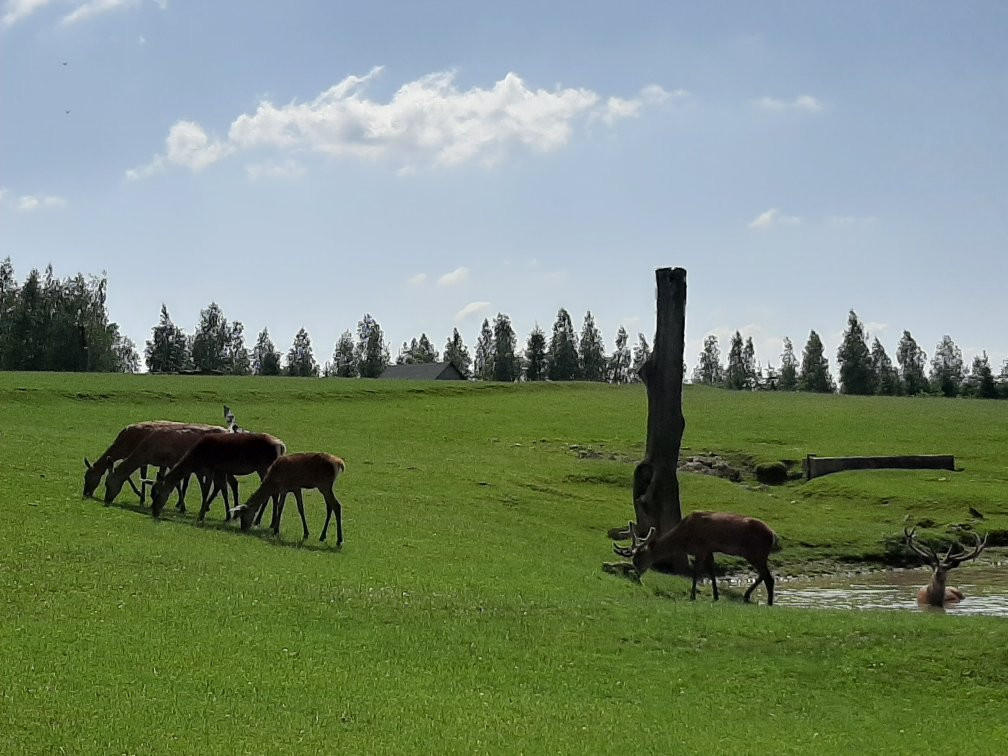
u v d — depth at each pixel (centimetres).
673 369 2773
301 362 14788
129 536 1992
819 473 4416
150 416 4809
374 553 2178
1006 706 1286
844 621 1622
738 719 1214
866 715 1250
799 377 13275
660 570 2605
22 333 11894
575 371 13738
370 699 1167
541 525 2905
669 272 2780
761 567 2147
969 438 5472
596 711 1197
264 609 1505
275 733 1048
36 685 1118
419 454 4134
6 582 1534
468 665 1337
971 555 2280
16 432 3516
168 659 1235
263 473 2306
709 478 4109
